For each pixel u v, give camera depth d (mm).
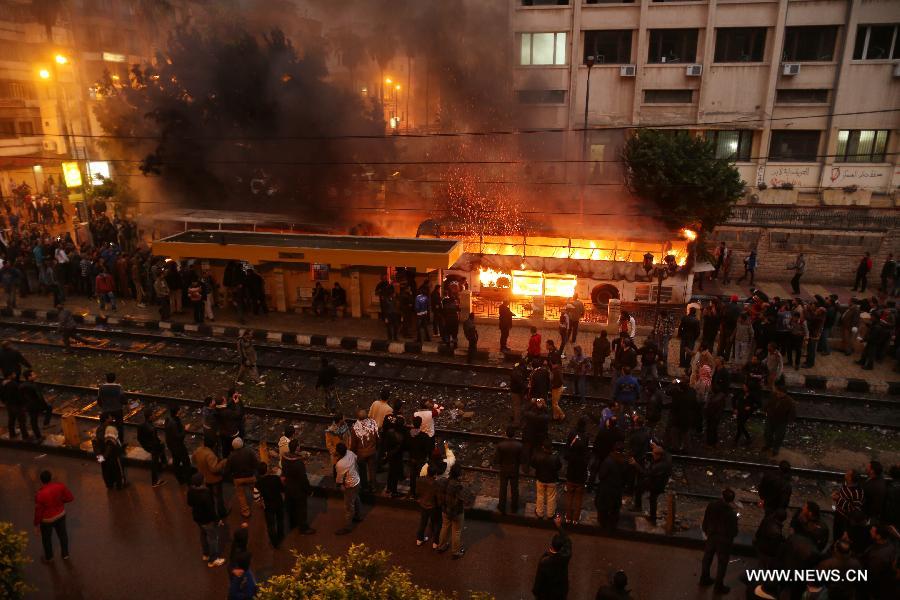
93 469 12828
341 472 10469
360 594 6539
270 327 20188
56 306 21688
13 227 29219
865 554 8180
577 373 15461
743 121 36844
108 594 9320
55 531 10352
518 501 11328
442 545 10164
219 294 21938
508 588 9398
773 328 16578
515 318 20203
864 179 35938
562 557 7988
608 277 21141
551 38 39031
